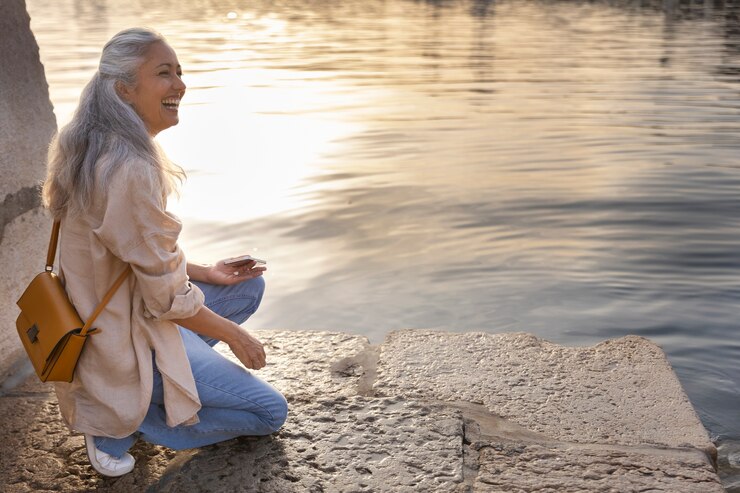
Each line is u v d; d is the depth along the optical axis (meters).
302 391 3.43
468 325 5.68
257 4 51.47
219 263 3.11
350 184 9.30
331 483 2.78
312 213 8.16
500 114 13.95
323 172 9.88
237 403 2.82
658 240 7.46
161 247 2.45
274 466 2.87
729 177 9.57
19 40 3.59
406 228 7.72
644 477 2.83
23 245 3.64
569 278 6.55
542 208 8.39
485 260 6.94
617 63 20.92
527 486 2.78
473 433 3.11
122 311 2.55
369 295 6.15
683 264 6.87
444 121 13.31
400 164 10.30
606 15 40.09
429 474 2.82
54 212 2.56
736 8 43.91
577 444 3.04
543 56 22.94
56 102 13.64
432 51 24.69
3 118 3.48
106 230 2.40
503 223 7.93
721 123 12.91
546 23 35.72
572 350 3.84
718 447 4.16
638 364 3.68
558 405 3.32
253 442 3.02
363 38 29.09
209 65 20.81
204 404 2.78
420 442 3.02
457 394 3.41
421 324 5.67
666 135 12.05
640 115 13.74
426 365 3.68
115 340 2.55
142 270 2.45
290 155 10.76
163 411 2.75
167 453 2.97
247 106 14.73
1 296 3.50
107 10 43.16
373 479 2.80
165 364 2.61
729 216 8.10
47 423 3.20
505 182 9.43
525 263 6.87
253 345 2.73
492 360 3.73
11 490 2.78
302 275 6.52
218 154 10.83
